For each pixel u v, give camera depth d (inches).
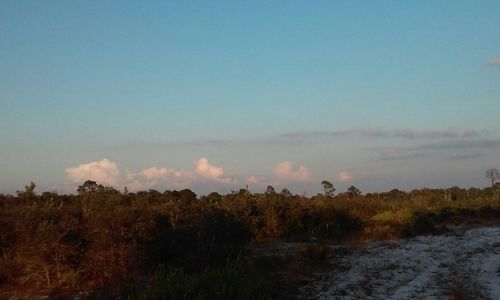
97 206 704.4
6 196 851.4
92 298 509.4
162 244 627.8
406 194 2039.9
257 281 517.0
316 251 719.1
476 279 594.9
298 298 523.5
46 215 620.4
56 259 573.6
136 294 486.6
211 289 457.1
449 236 1011.3
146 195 1047.0
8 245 619.2
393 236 988.6
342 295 535.2
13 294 543.5
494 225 1264.8
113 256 579.8
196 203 917.2
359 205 1290.6
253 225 927.0
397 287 575.8
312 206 1076.5
